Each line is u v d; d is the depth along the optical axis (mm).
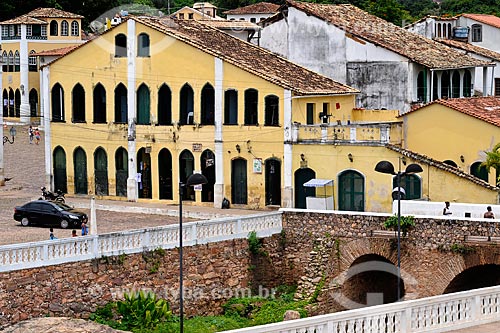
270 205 68250
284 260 57938
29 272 46938
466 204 55844
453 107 65375
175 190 71812
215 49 71250
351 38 79250
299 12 81562
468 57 85438
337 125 65500
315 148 66312
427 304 34125
